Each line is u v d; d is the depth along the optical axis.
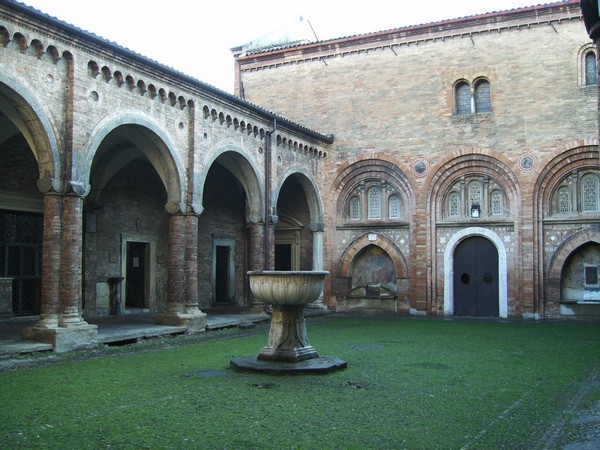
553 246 24.56
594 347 16.03
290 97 29.55
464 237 26.08
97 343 15.27
